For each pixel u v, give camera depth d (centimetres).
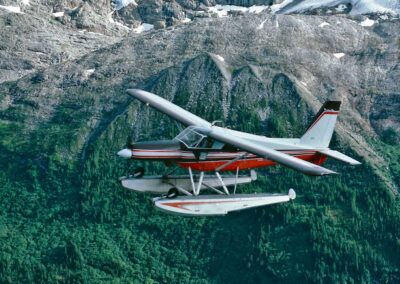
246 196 8194
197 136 8062
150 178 8394
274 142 8900
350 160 9025
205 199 7988
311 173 7038
